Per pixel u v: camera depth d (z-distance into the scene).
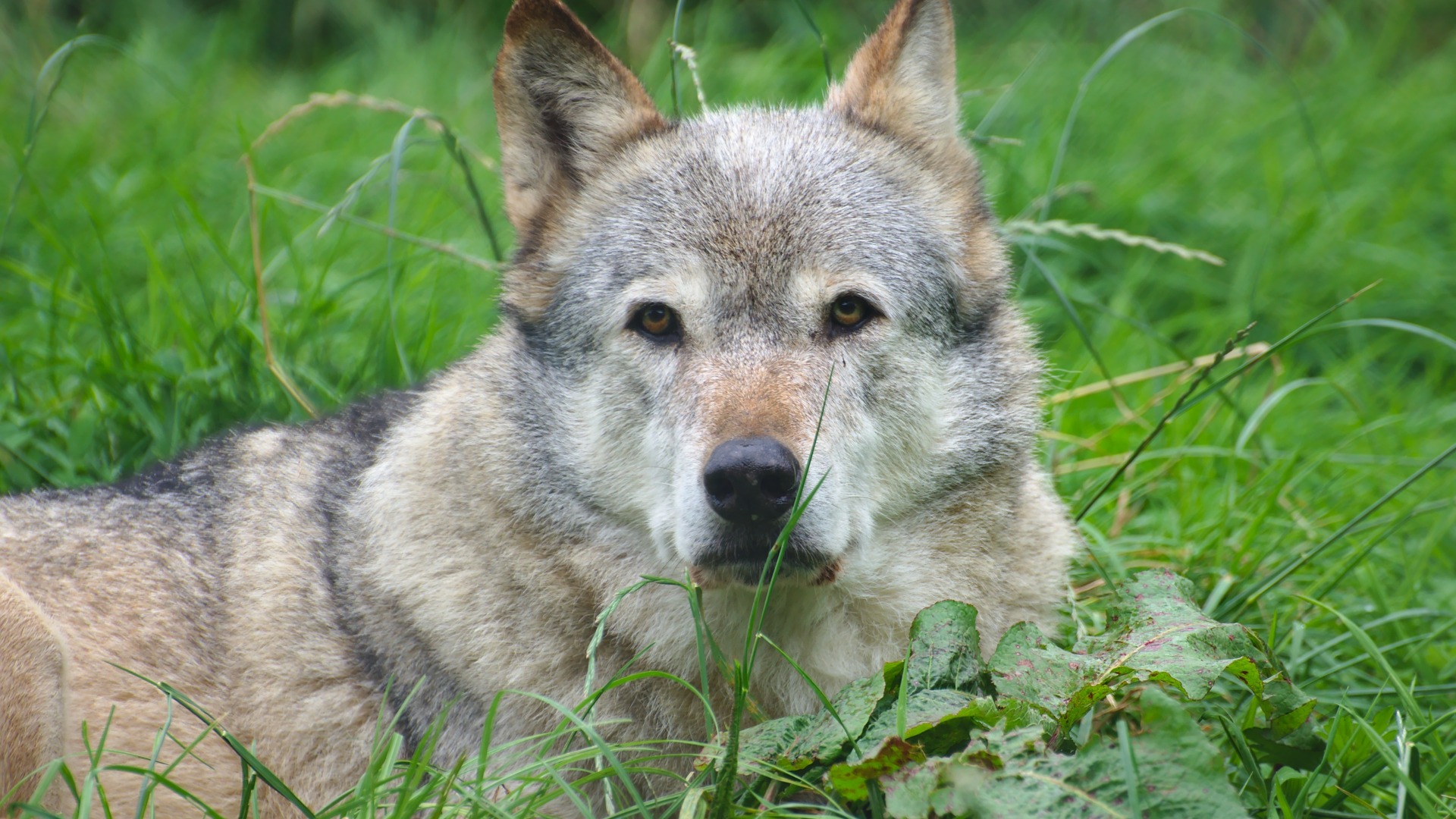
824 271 6.37
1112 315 12.02
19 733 6.11
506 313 7.07
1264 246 12.62
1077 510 9.02
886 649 6.68
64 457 9.17
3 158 14.65
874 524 6.48
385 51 19.77
